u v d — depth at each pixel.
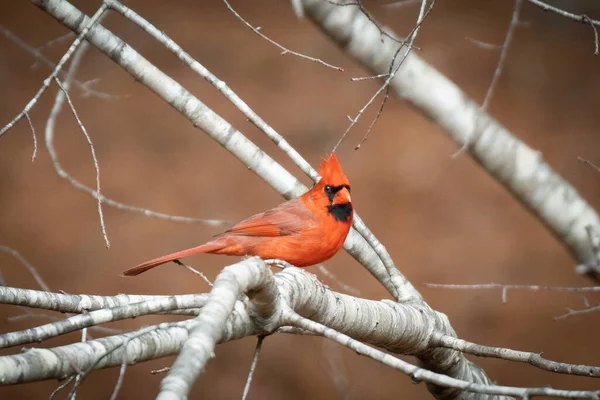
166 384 3.45
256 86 20.03
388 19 21.86
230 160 18.08
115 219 16.48
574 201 8.52
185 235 16.00
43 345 12.55
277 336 13.90
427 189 16.98
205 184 17.28
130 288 14.77
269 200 16.83
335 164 6.51
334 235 6.45
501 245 15.59
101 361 4.26
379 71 8.86
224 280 4.12
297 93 19.75
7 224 16.28
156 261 6.36
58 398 12.73
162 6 23.27
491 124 8.70
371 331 5.62
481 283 14.78
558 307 14.22
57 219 16.45
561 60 20.98
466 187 17.09
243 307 4.67
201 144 18.64
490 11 22.81
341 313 5.41
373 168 17.56
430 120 8.91
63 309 5.07
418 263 15.26
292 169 17.48
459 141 8.78
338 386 12.25
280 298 4.71
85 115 19.45
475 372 6.73
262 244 6.48
